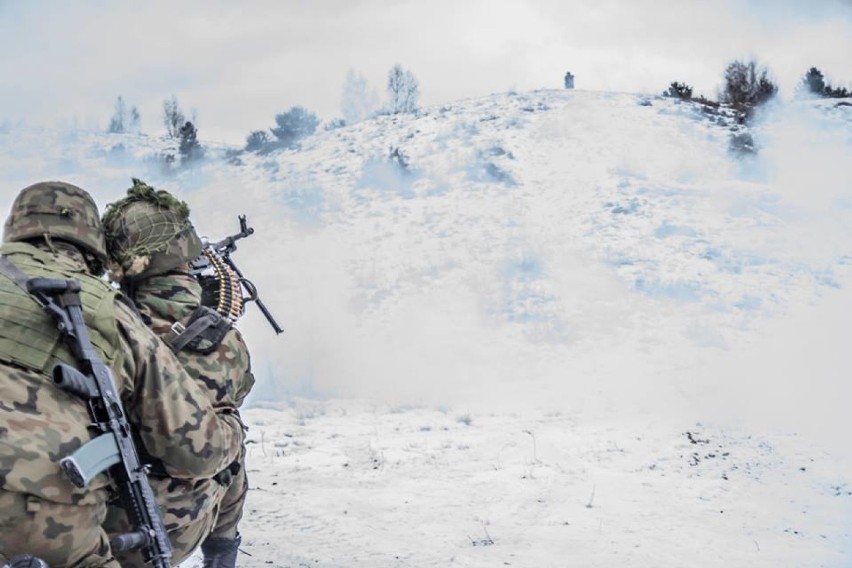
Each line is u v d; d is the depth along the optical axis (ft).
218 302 11.72
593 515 22.88
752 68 112.16
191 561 17.33
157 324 10.56
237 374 10.70
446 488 25.27
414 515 22.88
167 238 10.73
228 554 12.02
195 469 9.57
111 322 9.02
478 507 23.56
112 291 9.37
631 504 23.77
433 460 28.30
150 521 8.59
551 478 26.11
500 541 20.94
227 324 10.78
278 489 25.11
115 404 8.60
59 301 8.61
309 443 30.76
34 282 8.45
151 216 10.79
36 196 9.62
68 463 7.88
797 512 23.24
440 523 22.27
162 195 11.01
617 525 22.11
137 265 10.58
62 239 9.62
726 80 112.68
